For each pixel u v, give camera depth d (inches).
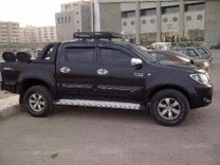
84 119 209.9
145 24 2989.7
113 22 3171.8
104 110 239.0
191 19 2696.9
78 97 209.0
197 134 169.6
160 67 188.1
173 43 2662.4
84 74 201.8
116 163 127.0
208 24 2610.7
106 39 218.7
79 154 138.7
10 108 225.3
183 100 181.5
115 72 194.5
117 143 154.7
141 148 146.1
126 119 208.5
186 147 146.7
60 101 211.6
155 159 131.0
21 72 219.6
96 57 202.4
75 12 3939.5
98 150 143.9
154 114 190.2
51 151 143.6
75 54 208.2
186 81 182.1
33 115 217.6
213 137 163.2
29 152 142.7
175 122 184.7
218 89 358.0
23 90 226.5
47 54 227.0
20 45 2795.3
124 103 196.2
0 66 229.9
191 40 2731.3
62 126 191.3
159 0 2805.1
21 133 176.1
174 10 2810.0
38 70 213.9
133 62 183.2
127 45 199.6
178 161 128.1
